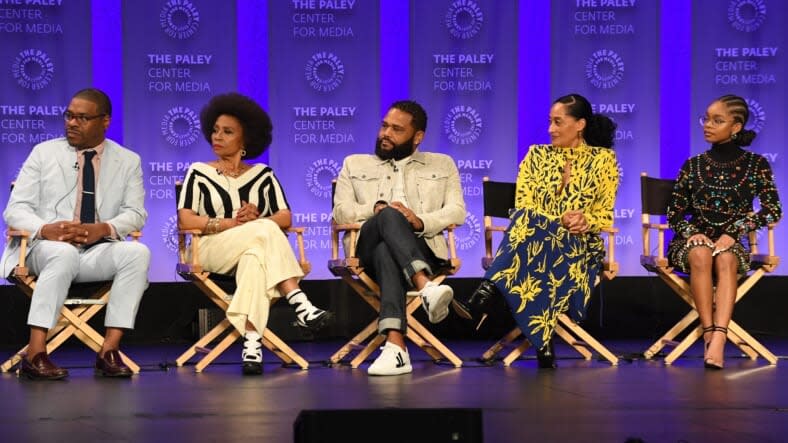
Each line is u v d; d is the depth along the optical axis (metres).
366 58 13.21
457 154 13.24
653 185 10.51
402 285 9.20
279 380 8.59
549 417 6.33
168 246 12.88
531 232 9.46
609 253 10.02
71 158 9.48
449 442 4.59
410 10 13.20
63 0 12.73
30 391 7.82
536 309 9.41
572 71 13.28
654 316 13.02
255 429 5.91
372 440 4.56
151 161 12.92
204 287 9.59
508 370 9.30
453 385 8.12
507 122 13.28
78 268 8.95
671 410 6.62
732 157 10.38
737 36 13.26
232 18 13.06
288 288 9.27
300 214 13.10
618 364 9.88
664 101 13.33
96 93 9.52
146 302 12.59
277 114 13.12
